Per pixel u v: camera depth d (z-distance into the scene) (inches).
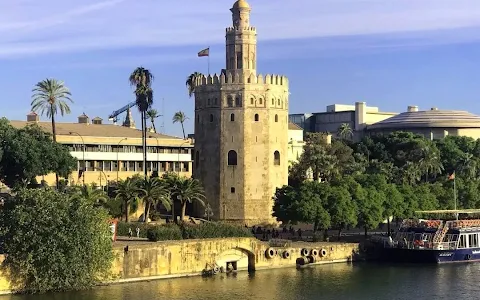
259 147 5561.0
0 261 3125.0
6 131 4453.7
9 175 4471.0
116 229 3909.9
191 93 7101.4
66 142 6077.8
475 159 7460.6
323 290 3528.5
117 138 6382.9
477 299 3366.1
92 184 5196.9
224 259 3949.3
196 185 4948.3
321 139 6737.2
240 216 5511.8
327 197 4603.8
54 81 4982.8
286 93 5748.0
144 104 5836.6
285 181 5713.6
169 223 4269.2
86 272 3243.1
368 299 3348.9
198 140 5733.3
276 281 3722.9
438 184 5762.8
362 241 4658.0
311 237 4847.4
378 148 7824.8
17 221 3152.1
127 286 3440.0
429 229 4468.5
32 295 3154.5
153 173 6003.9
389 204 4901.6
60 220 3164.4
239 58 5693.9
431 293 3496.6
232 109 5556.1
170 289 3408.0
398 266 4296.3
